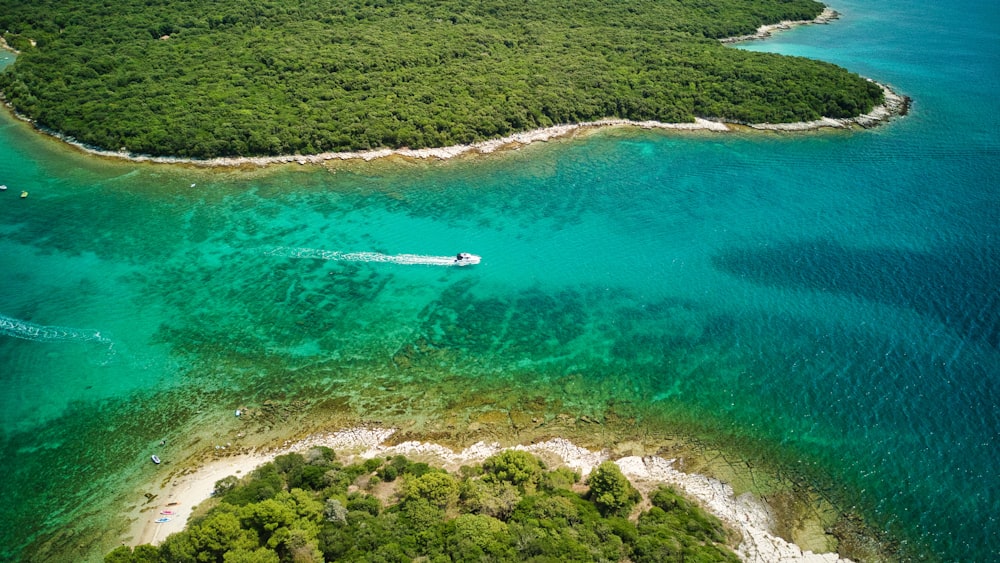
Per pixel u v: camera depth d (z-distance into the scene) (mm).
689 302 76812
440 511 46938
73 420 58312
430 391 63094
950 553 48562
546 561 40469
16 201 93062
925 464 55531
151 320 71250
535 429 59312
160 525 48438
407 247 86188
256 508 44031
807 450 57344
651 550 43375
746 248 87375
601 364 67062
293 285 78000
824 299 76688
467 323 72562
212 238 86812
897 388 63406
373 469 52938
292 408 60562
